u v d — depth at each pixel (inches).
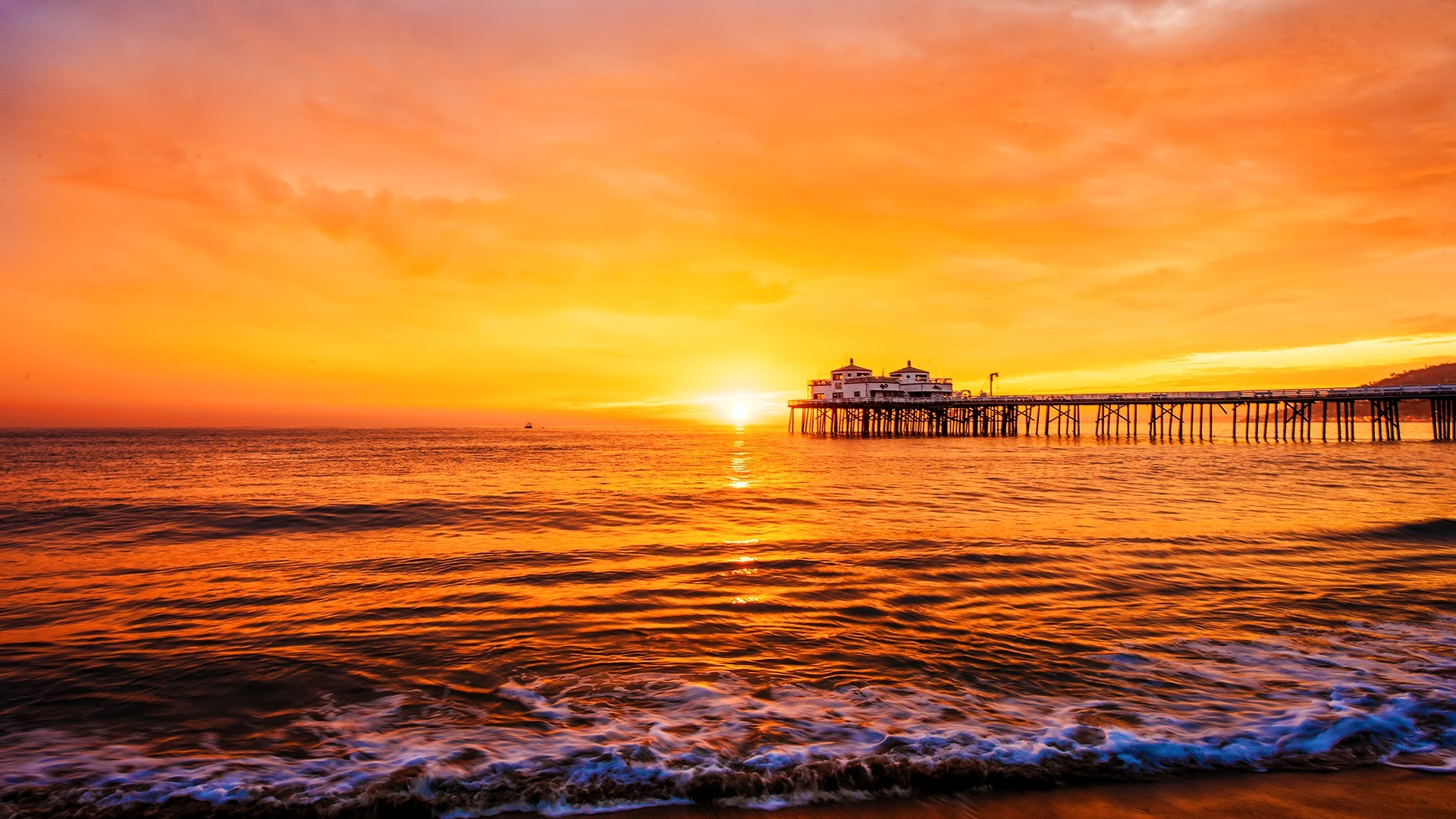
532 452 2962.6
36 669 370.0
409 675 362.3
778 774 263.9
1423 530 745.0
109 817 239.5
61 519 892.6
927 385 4104.3
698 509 970.1
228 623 447.8
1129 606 478.0
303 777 264.7
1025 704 325.4
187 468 1888.5
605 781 261.3
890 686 347.3
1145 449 2696.9
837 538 717.9
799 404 4552.2
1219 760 276.2
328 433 7066.9
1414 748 285.4
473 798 252.4
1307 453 2373.3
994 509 944.3
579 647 402.6
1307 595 503.8
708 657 386.9
